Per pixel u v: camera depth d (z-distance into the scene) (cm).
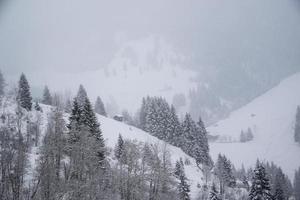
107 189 3900
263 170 5231
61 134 3875
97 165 4050
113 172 4197
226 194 7525
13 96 7544
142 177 4228
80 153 3728
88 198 3362
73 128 4172
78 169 3594
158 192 4438
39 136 4953
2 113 5759
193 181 7288
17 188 2930
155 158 4656
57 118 4272
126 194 4078
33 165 3728
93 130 5044
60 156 3656
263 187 5172
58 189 3066
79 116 5062
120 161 4503
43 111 7400
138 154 4481
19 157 3177
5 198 2816
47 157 3341
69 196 3122
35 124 5375
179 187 5519
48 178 3069
